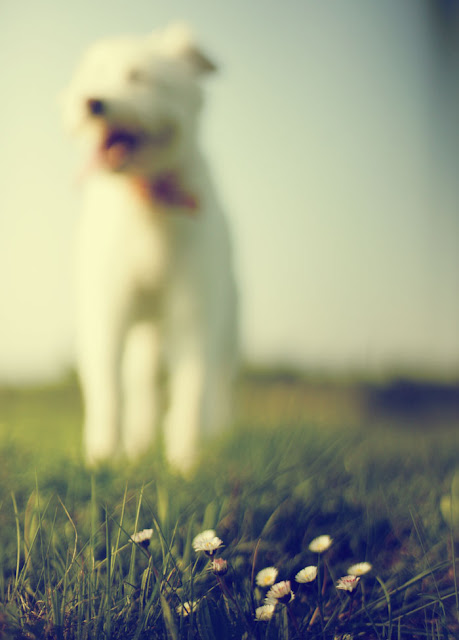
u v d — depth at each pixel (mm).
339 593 835
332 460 1214
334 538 938
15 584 824
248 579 854
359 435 1556
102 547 914
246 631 786
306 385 3625
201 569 866
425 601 842
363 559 915
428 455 1308
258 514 986
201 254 1520
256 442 1385
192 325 1515
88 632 773
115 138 1487
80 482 1089
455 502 1021
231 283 1701
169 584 813
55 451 1277
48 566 835
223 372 1797
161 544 870
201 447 1445
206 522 946
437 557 913
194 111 1619
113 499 1033
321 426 1624
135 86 1500
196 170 1583
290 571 878
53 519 959
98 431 1493
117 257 1497
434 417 2822
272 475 1101
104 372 1504
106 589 805
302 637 777
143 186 1501
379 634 798
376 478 1131
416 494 1070
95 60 1563
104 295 1509
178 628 778
